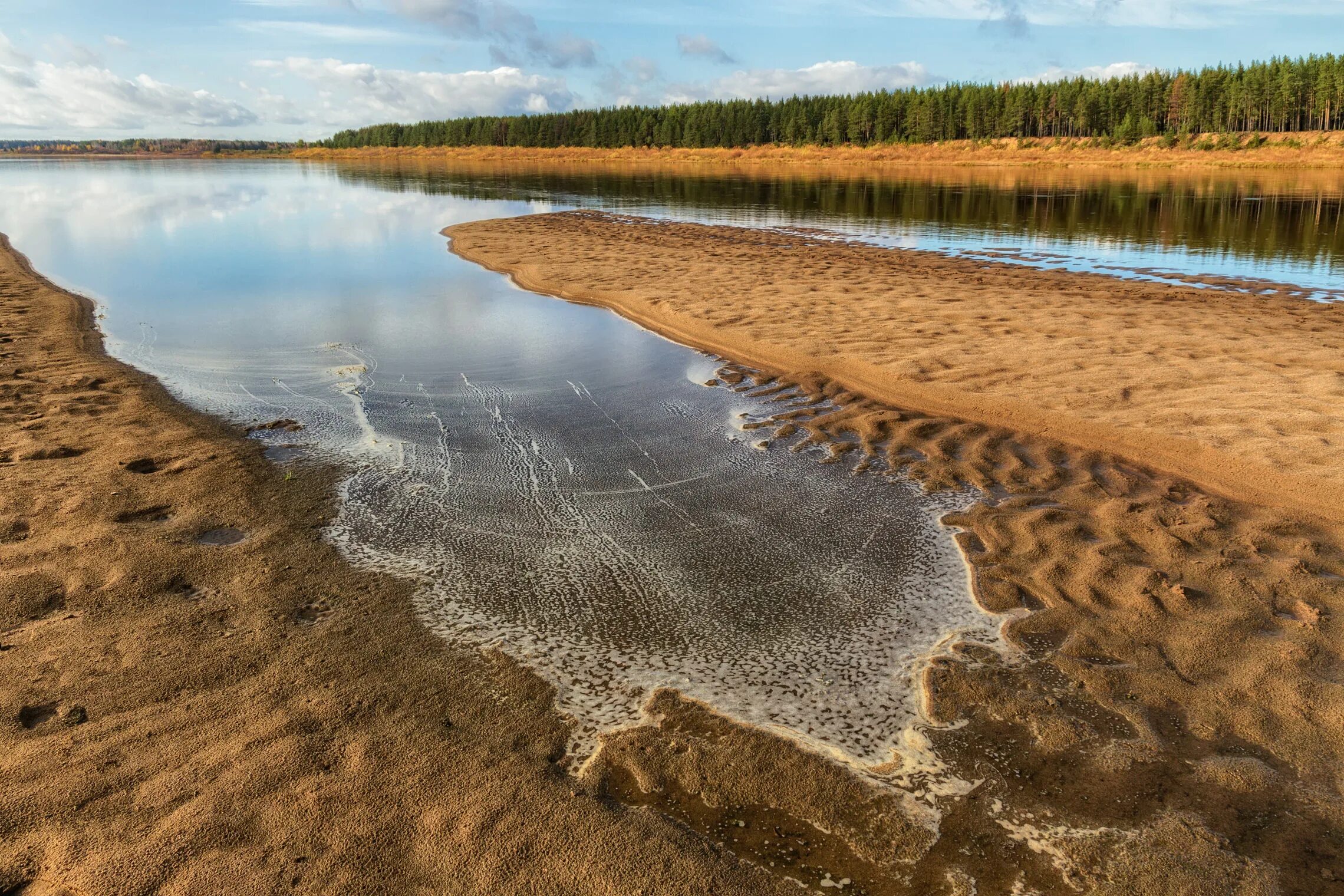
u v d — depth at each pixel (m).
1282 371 8.83
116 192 46.59
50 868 3.16
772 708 4.25
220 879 3.11
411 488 6.88
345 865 3.18
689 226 27.36
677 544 5.96
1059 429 7.72
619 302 14.41
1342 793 3.63
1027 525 6.07
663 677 4.48
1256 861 3.32
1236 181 46.56
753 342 11.12
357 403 9.16
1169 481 6.66
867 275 16.39
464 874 3.18
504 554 5.79
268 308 14.37
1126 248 21.45
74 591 5.06
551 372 10.39
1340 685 4.24
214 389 9.58
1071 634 4.79
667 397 9.36
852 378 9.63
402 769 3.70
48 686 4.20
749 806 3.61
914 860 3.36
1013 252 20.80
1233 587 5.11
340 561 5.62
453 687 4.33
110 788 3.53
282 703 4.13
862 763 3.88
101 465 7.02
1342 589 5.04
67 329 12.44
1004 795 3.69
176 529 5.94
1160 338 10.59
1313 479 6.21
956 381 9.06
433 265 19.28
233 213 32.84
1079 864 3.34
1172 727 4.07
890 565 5.67
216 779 3.59
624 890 3.14
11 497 6.30
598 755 3.88
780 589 5.37
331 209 35.31
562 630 4.90
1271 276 16.69
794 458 7.56
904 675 4.52
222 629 4.77
